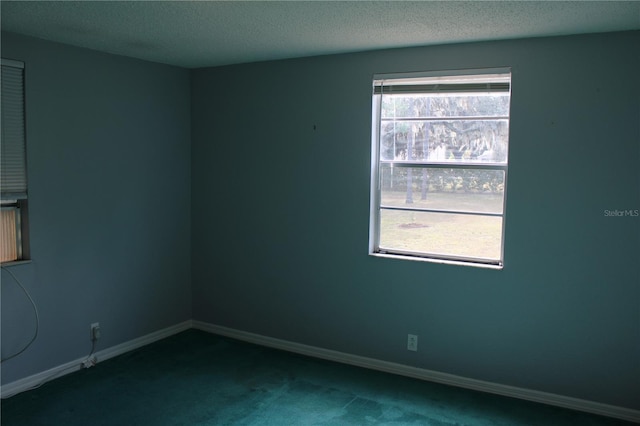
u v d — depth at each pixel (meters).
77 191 3.73
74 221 3.73
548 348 3.35
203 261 4.69
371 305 3.90
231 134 4.41
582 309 3.25
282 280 4.28
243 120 4.33
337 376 3.78
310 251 4.12
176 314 4.66
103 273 3.96
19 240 3.47
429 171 3.66
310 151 4.04
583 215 3.20
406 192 3.76
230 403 3.33
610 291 3.17
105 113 3.89
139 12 2.77
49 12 2.79
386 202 3.84
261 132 4.25
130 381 3.64
